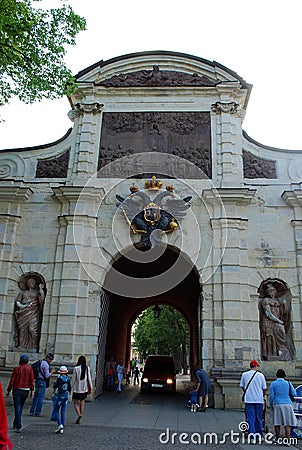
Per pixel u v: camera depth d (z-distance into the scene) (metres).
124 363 30.55
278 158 19.41
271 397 10.76
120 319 27.52
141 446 9.16
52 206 18.98
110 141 19.91
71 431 10.59
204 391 15.22
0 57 14.71
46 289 17.77
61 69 15.90
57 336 16.81
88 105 20.39
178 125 20.00
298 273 17.48
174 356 55.81
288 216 18.38
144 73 20.98
